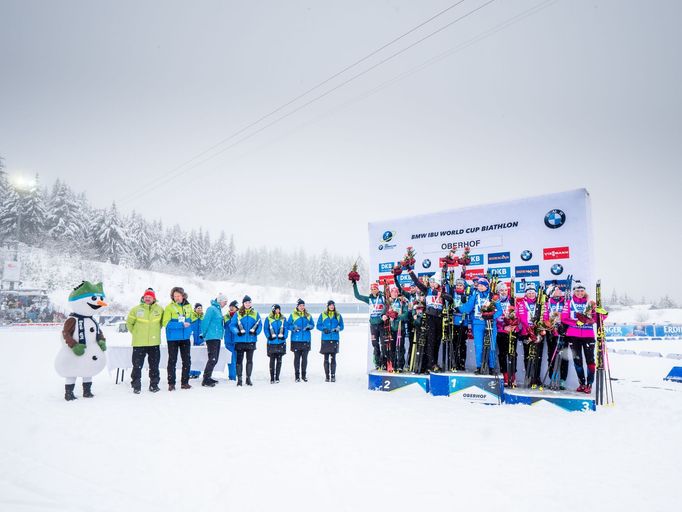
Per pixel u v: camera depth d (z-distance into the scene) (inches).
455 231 353.7
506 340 306.3
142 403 270.7
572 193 307.0
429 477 149.0
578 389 277.7
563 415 247.0
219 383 363.3
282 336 372.2
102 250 2701.8
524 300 304.5
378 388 333.1
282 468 156.8
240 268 4013.3
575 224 304.0
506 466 160.9
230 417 234.2
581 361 279.4
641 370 479.5
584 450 181.9
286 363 522.9
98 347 290.0
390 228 386.9
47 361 504.1
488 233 338.0
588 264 297.3
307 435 200.2
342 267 3814.0
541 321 291.1
